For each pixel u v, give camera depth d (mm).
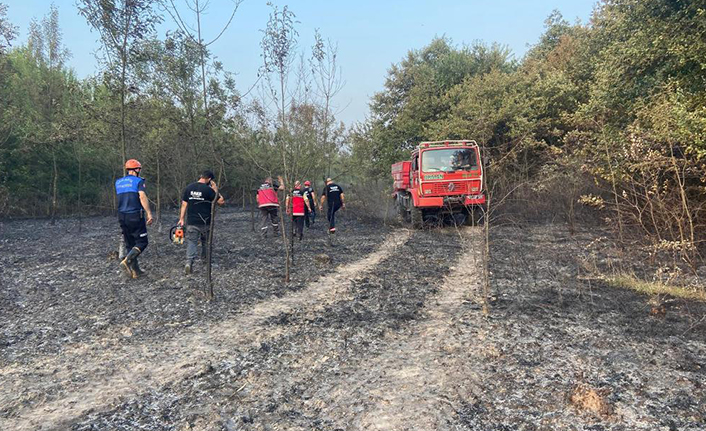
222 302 6473
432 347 4672
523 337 4879
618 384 3705
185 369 4203
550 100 20062
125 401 3590
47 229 16953
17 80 18703
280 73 7680
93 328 5383
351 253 10867
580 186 11875
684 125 7730
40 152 21531
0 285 7523
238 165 14500
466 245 11594
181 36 8344
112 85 8922
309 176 14555
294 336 5090
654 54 10656
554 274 8008
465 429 3092
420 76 28547
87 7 7918
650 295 6488
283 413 3383
